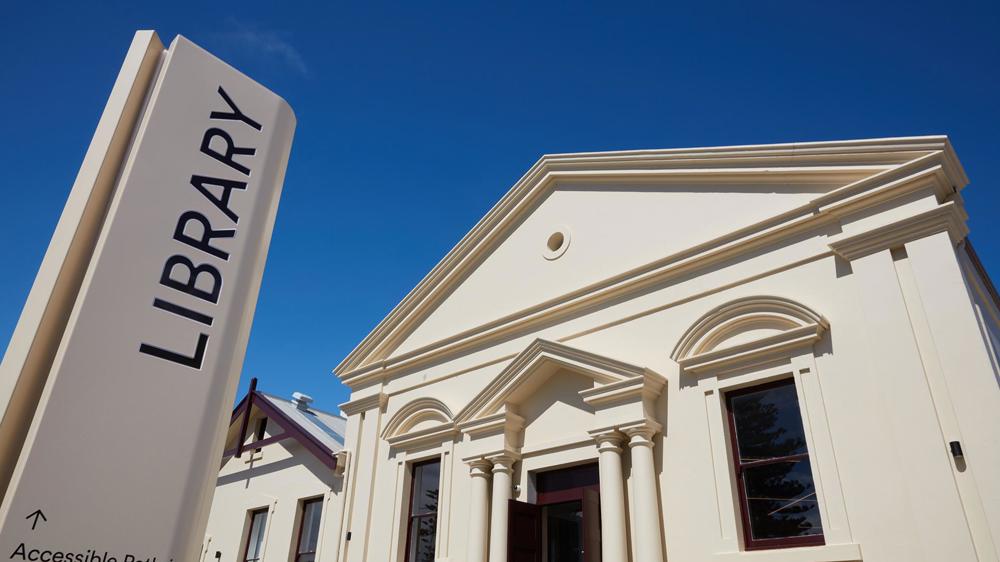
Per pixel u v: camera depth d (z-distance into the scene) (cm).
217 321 286
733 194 988
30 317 243
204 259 292
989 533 635
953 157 803
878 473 723
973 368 695
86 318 245
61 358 235
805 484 780
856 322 796
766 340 843
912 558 673
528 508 990
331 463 1376
